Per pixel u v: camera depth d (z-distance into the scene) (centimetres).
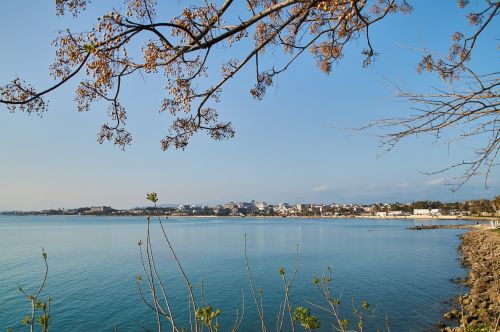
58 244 6794
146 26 358
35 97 380
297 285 2994
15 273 3603
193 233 10538
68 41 392
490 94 314
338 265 4144
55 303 2455
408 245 6688
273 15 531
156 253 5309
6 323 2020
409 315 2162
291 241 7662
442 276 3466
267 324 1950
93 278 3316
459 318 2075
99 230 12219
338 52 563
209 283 3070
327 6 380
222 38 384
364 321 2008
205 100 523
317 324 485
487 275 3042
